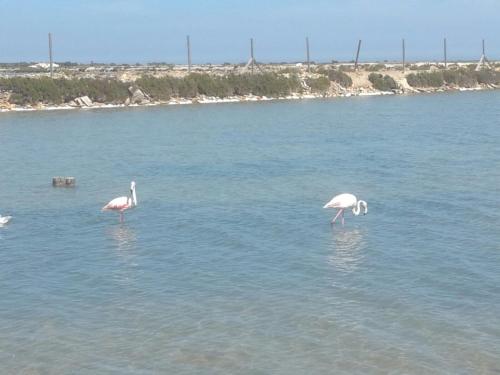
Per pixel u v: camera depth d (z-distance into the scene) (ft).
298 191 129.18
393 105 373.81
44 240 97.04
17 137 234.99
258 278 77.56
